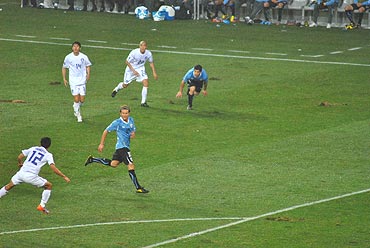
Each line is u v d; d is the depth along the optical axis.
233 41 109.50
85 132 65.19
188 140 63.09
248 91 80.38
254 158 58.59
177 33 115.25
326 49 104.25
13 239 43.34
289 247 42.31
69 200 49.78
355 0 122.50
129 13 134.88
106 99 76.81
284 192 51.44
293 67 92.44
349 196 50.78
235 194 51.00
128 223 45.88
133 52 73.50
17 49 102.00
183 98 77.44
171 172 55.25
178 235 44.03
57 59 96.38
